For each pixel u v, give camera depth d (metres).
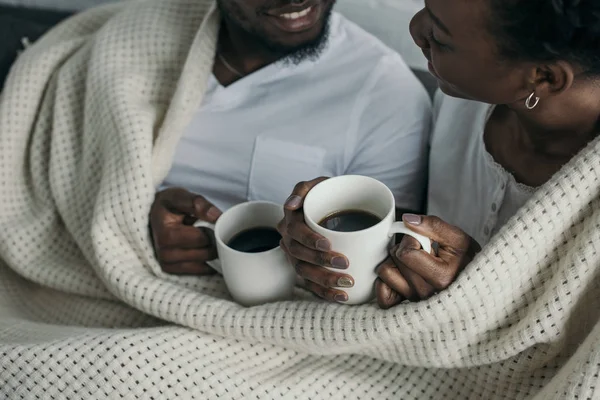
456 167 0.94
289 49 1.00
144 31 1.07
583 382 0.62
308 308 0.75
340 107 1.02
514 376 0.75
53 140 1.06
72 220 1.01
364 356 0.83
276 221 0.82
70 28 1.23
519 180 0.82
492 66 0.67
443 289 0.70
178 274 0.89
